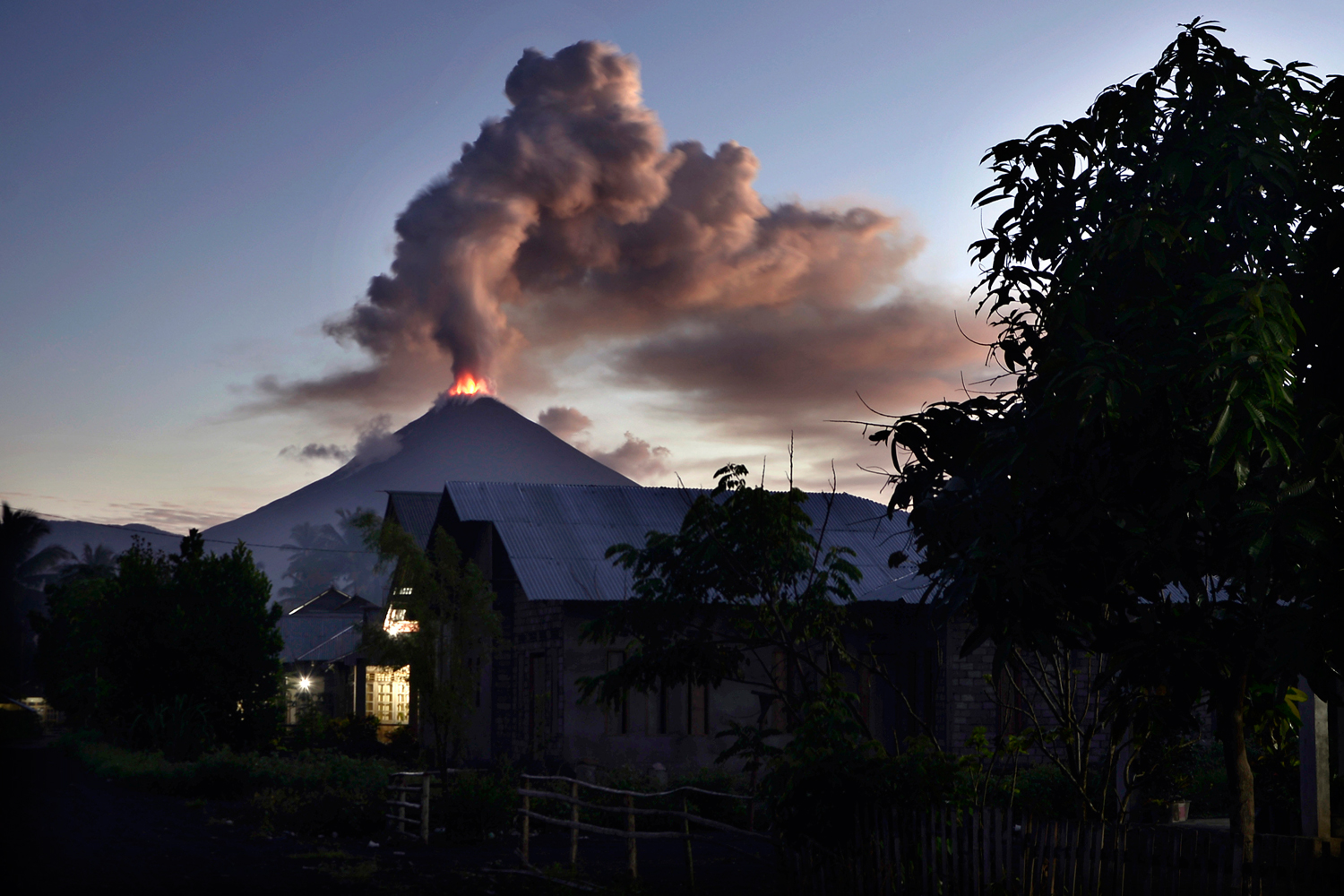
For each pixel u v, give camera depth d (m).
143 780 26.70
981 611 8.47
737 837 19.41
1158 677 8.62
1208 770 20.36
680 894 12.98
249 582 36.16
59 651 56.94
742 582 15.52
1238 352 7.06
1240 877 8.09
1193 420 8.10
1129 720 10.22
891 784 10.65
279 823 19.67
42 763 36.09
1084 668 19.78
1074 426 7.58
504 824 19.47
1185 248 8.40
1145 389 7.57
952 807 10.09
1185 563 8.34
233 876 14.13
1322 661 7.32
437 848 17.77
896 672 27.08
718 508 15.57
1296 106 8.63
